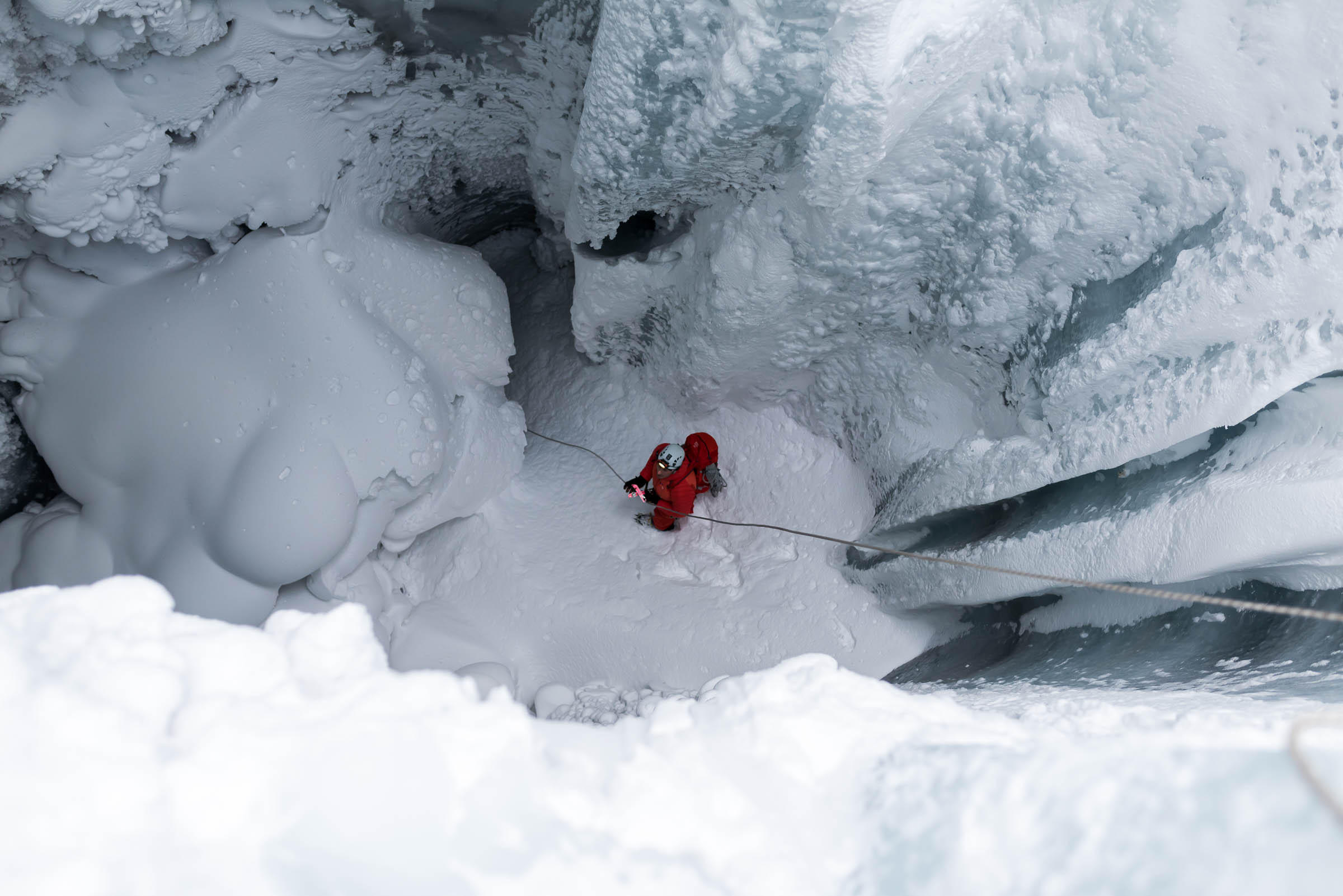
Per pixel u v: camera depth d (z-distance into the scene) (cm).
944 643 464
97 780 98
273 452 401
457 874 100
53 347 423
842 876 113
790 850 116
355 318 430
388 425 431
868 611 498
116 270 418
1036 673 338
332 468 411
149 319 415
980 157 332
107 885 92
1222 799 91
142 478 420
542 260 703
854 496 531
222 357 411
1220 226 280
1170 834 91
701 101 330
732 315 450
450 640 507
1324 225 244
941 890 103
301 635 132
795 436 561
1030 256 344
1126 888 90
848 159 320
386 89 399
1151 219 303
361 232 445
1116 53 276
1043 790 106
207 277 414
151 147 353
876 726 145
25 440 471
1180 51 263
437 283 477
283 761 106
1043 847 100
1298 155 251
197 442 409
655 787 119
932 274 394
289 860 98
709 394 557
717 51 303
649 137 355
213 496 404
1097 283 331
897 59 280
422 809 105
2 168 327
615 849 110
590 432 621
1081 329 342
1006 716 202
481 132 465
